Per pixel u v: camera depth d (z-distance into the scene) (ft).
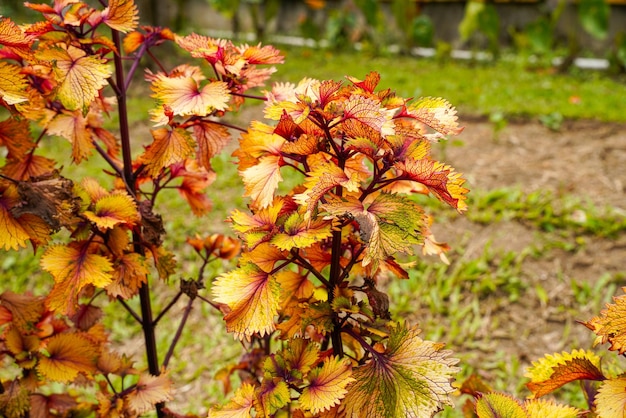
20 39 1.99
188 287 2.48
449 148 7.30
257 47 2.22
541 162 6.86
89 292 2.53
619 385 1.90
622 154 6.98
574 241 5.36
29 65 2.23
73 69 2.11
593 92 9.57
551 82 10.35
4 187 2.19
